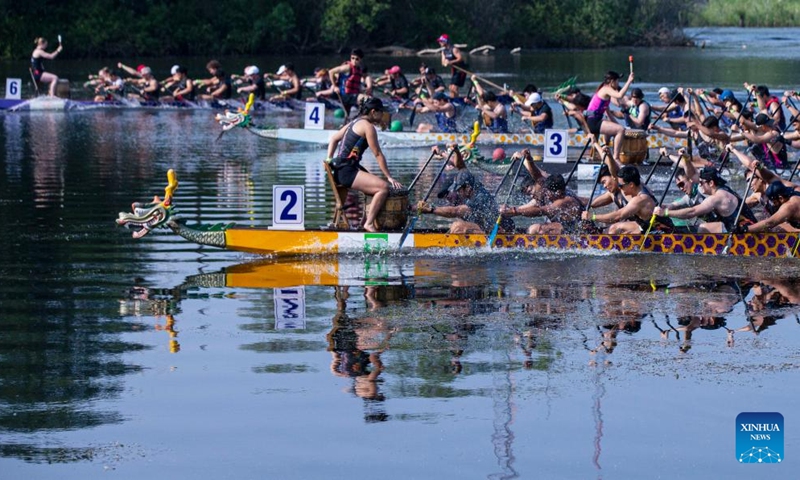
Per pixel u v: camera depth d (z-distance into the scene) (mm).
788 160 30672
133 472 9938
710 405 11508
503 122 35500
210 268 17859
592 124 29281
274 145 36281
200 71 69875
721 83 57219
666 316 14820
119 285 16672
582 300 15672
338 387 12047
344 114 41375
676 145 33312
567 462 10133
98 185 26906
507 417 11172
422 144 35469
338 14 88188
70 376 12414
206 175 28859
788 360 12938
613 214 18766
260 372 12555
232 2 88125
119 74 67500
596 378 12344
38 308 15320
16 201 24422
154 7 84875
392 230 18828
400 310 15180
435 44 96562
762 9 131125
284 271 17641
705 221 19219
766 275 17141
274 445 10516
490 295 15961
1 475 9867
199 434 10773
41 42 49844
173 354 13203
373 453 10320
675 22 106312
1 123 42875
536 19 101000
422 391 11922
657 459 10203
